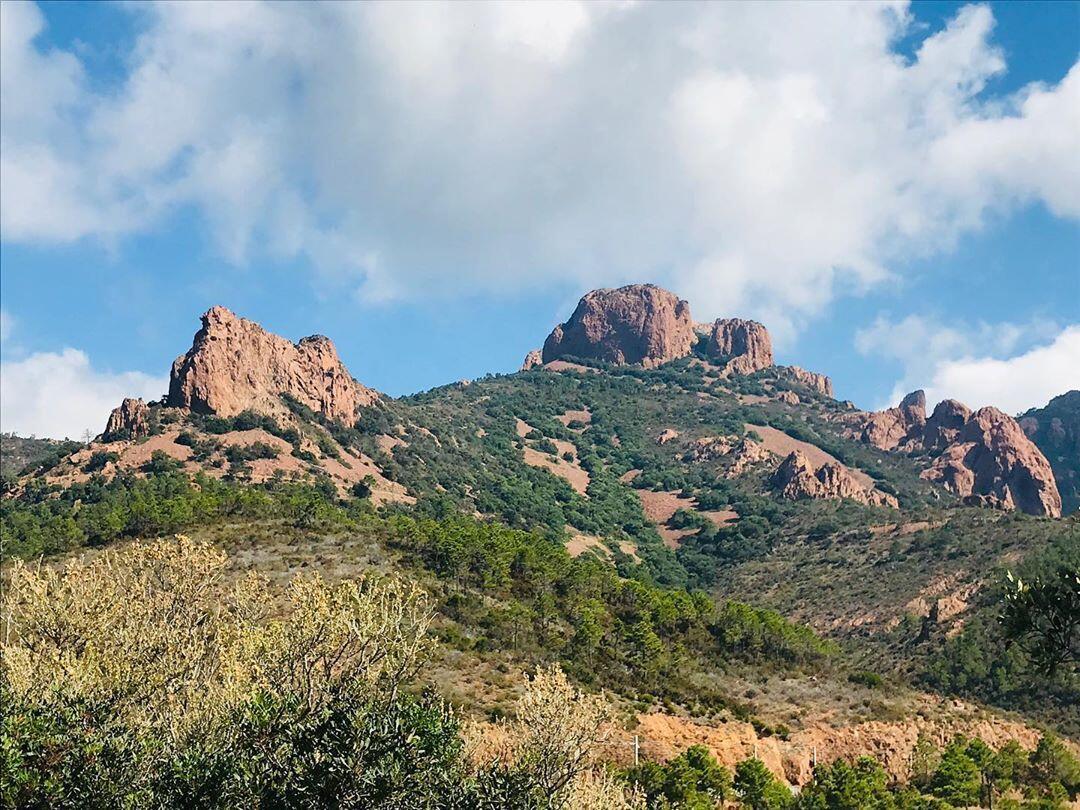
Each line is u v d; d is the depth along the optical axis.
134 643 26.47
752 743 74.31
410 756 21.86
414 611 26.98
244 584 31.91
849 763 78.06
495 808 25.66
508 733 31.14
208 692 25.00
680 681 85.88
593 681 78.38
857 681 97.94
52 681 22.69
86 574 28.23
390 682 24.67
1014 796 74.62
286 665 24.77
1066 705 96.25
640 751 65.50
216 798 20.59
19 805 19.11
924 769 76.50
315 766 20.78
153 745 21.72
